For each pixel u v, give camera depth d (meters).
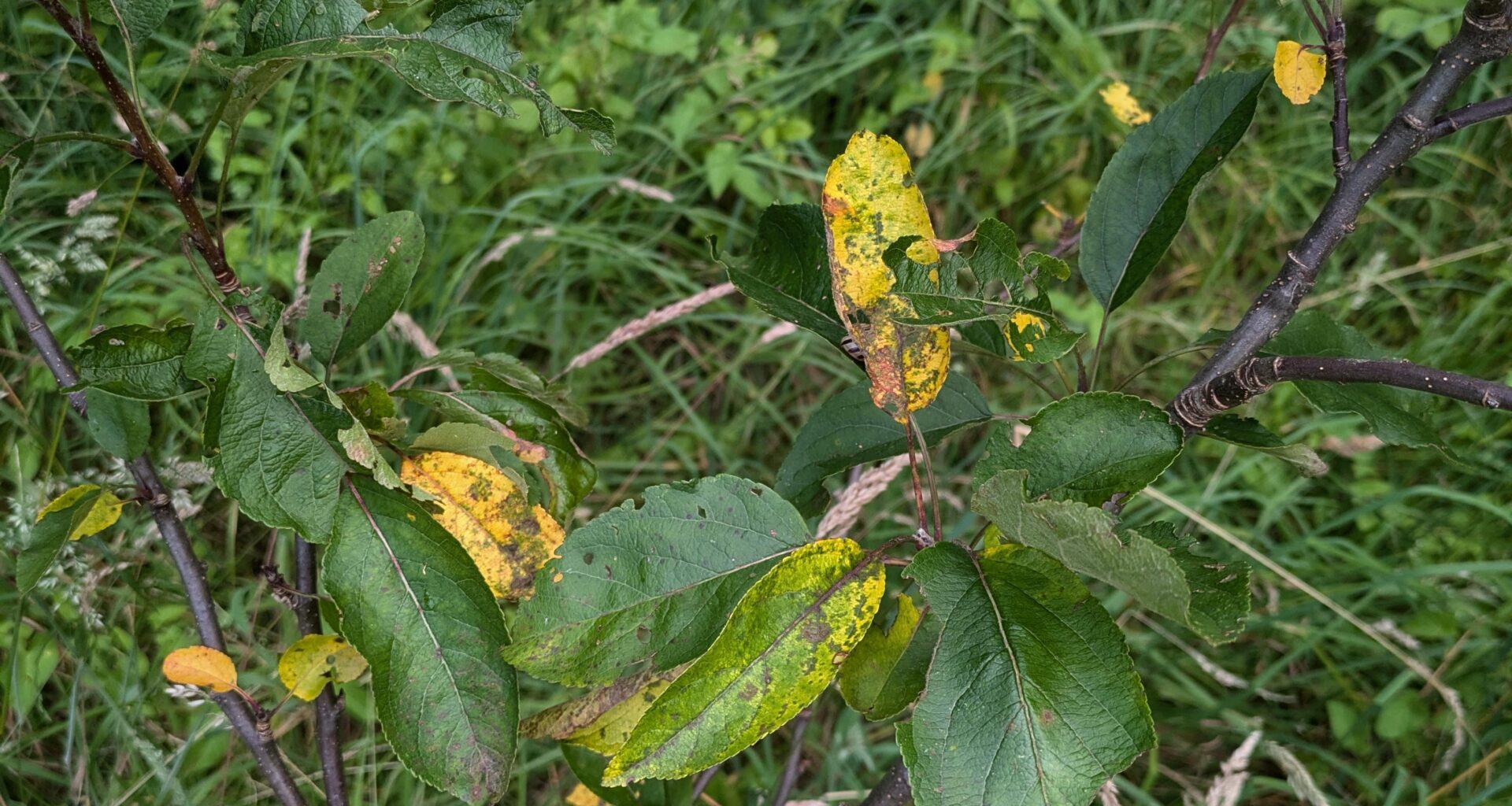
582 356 0.79
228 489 0.45
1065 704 0.39
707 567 0.44
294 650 0.51
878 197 0.45
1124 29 1.23
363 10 0.43
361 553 0.46
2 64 0.97
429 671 0.46
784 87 1.24
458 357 0.52
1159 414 0.42
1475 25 0.44
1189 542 0.42
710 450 1.04
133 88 0.44
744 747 0.41
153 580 0.80
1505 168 1.17
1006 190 1.19
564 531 0.49
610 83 1.20
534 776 0.87
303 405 0.47
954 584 0.41
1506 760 0.85
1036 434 0.43
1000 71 1.28
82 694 0.77
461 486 0.48
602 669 0.43
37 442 0.81
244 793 0.77
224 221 1.03
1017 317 0.43
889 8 1.26
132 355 0.46
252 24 0.43
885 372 0.46
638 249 1.10
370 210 1.06
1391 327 1.13
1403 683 0.89
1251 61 0.57
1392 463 1.04
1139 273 0.51
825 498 0.56
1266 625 0.95
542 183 1.14
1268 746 0.74
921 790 0.39
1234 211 1.18
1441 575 0.94
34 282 0.79
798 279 0.50
